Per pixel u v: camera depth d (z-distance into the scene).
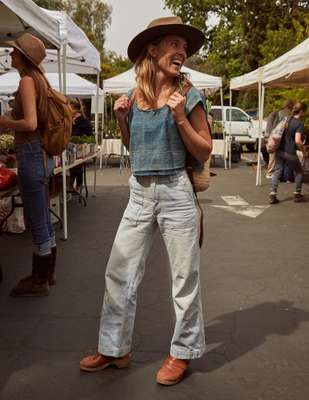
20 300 4.46
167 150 2.88
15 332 3.81
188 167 2.99
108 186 12.30
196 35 2.86
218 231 7.23
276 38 22.48
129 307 3.16
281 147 9.54
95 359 3.23
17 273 5.23
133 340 3.66
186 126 2.77
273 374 3.19
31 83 4.15
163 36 2.83
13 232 6.88
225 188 11.88
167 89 2.90
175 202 2.93
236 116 23.94
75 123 10.23
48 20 5.66
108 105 21.08
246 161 19.45
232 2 33.22
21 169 4.33
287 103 12.97
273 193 9.62
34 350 3.53
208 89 17.95
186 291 3.03
